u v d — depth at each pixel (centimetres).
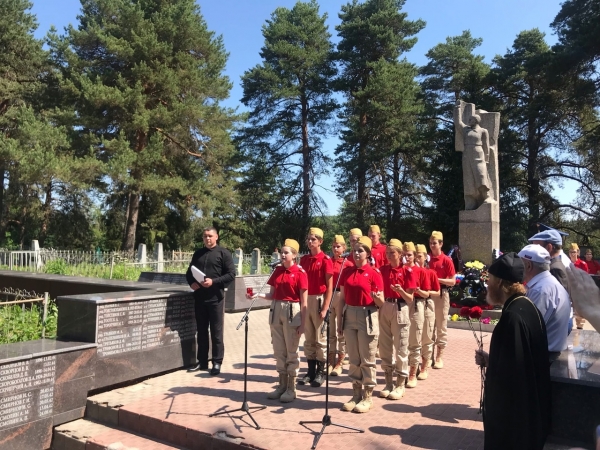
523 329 360
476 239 1434
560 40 2761
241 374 709
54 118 2823
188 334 744
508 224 2975
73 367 576
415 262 650
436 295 695
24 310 838
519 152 3167
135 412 543
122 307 642
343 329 556
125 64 2861
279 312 581
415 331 642
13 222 3762
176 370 727
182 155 3148
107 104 2641
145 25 2800
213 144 3117
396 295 590
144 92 2867
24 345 577
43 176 2419
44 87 3100
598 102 2605
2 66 3145
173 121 2769
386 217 3531
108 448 492
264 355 838
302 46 3622
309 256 677
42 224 3631
